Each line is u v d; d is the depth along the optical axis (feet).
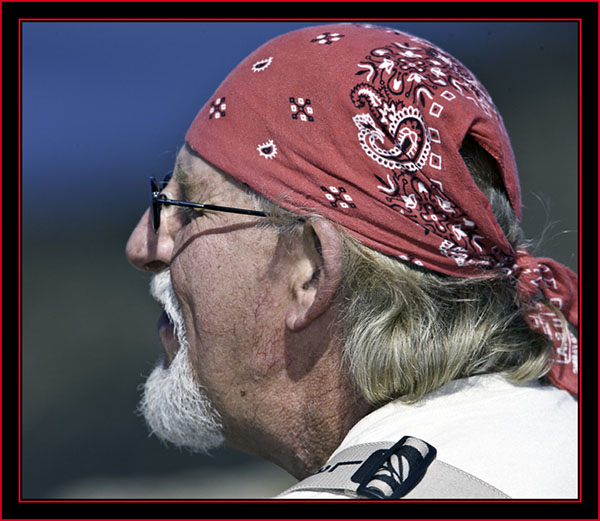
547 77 92.79
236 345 15.39
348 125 14.20
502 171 14.99
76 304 79.05
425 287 14.32
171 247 16.93
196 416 16.69
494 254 14.61
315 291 14.64
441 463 12.58
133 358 72.64
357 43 15.01
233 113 15.33
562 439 13.41
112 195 103.50
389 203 14.07
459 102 14.26
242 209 15.12
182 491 57.21
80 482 58.85
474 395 14.07
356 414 14.89
